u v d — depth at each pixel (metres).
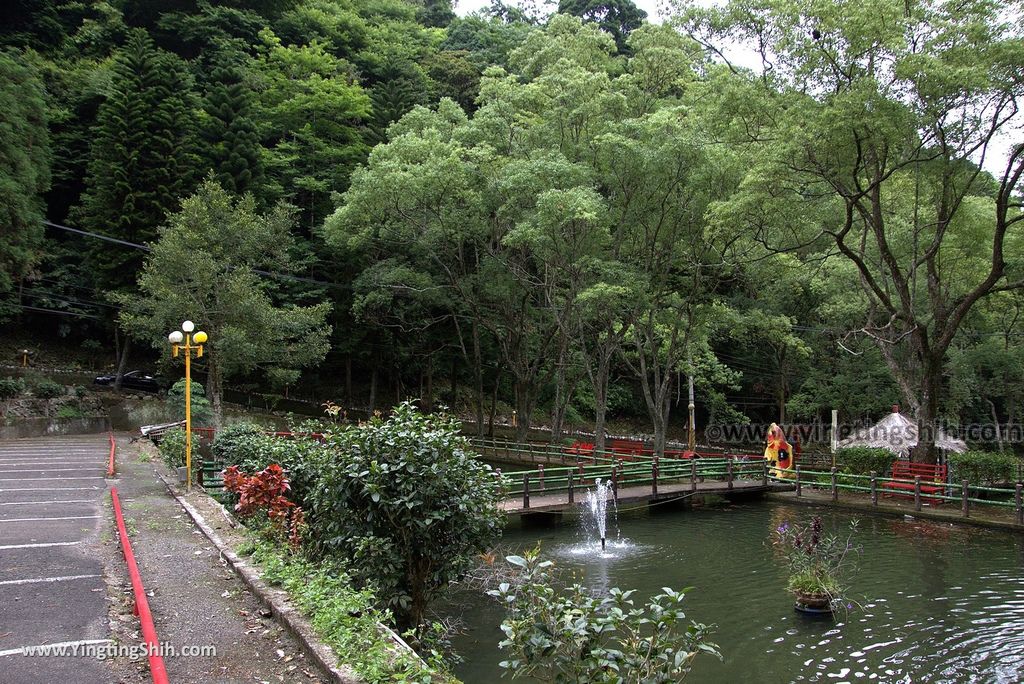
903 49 14.82
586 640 3.85
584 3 46.62
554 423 30.20
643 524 16.44
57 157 33.59
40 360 33.25
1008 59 14.33
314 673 4.82
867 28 15.11
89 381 32.06
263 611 6.15
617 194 24.02
